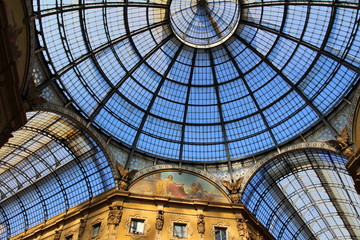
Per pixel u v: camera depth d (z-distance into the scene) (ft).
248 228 85.30
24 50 58.34
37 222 106.22
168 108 102.37
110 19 83.82
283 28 89.15
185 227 79.25
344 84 82.23
